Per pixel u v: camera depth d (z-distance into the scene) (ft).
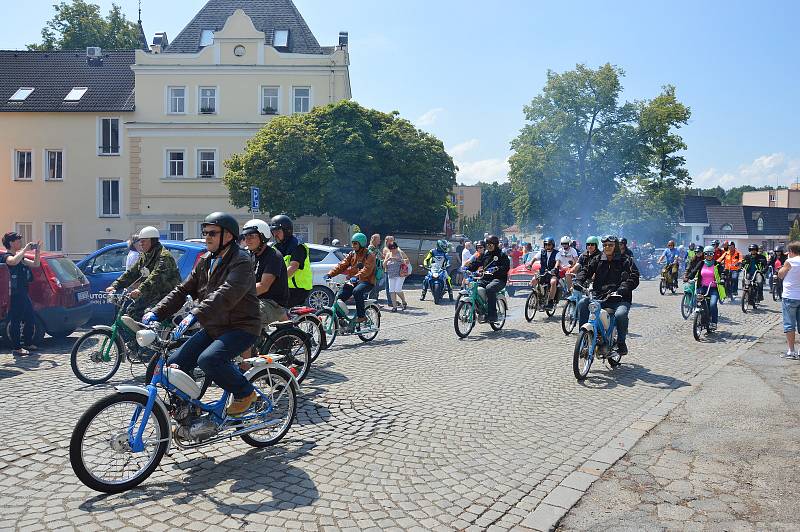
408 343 35.88
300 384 25.13
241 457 16.98
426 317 48.73
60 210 116.26
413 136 105.70
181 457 16.85
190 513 13.57
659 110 154.61
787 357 32.53
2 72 121.90
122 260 39.63
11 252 30.76
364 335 36.55
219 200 114.42
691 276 42.22
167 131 114.32
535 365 29.99
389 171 103.04
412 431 19.53
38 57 125.29
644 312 54.54
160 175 114.73
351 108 101.19
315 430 19.42
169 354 16.62
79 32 155.02
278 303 23.59
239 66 113.60
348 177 98.84
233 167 101.96
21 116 115.75
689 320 48.70
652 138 158.30
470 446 18.29
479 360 30.99
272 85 114.21
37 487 14.80
